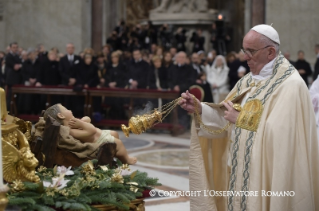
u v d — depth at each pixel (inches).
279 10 569.6
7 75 494.3
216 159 155.7
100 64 494.9
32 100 456.1
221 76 479.5
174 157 321.1
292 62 505.4
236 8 708.0
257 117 136.7
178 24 681.6
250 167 135.5
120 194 120.7
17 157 117.1
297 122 133.0
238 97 147.1
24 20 644.7
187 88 434.3
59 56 501.0
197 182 148.6
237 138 139.8
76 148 135.7
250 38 140.3
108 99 445.4
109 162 135.1
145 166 290.4
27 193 113.8
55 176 125.4
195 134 149.6
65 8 631.8
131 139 394.3
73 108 441.4
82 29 631.2
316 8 560.7
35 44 642.8
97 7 639.1
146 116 136.1
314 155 135.4
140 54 461.1
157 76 445.7
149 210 200.8
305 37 564.4
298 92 133.8
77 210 113.1
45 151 131.3
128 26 677.3
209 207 147.3
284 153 129.8
